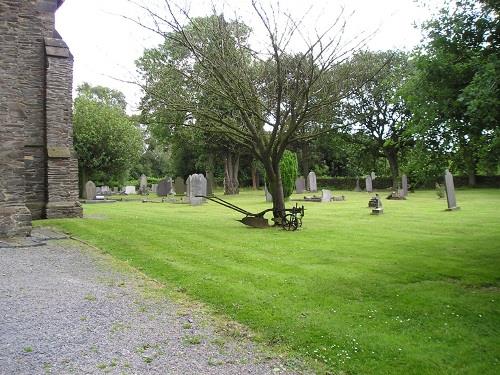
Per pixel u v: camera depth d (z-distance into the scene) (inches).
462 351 185.0
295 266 330.6
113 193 1608.0
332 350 187.8
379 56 1050.7
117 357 179.5
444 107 271.4
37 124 644.7
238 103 509.4
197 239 453.4
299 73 488.4
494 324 213.0
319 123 671.1
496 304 238.5
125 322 219.6
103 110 1414.9
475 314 225.8
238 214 730.2
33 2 644.7
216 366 173.0
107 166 1393.9
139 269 334.0
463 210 711.1
